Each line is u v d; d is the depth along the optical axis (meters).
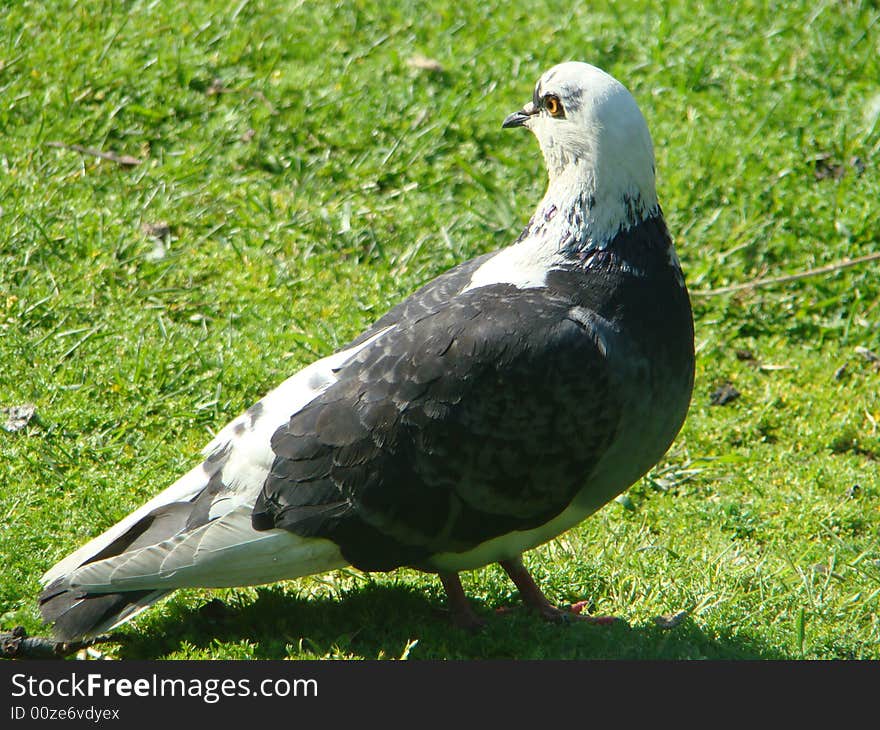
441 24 15.29
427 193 12.97
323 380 7.45
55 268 11.02
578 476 7.37
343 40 14.82
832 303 12.27
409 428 7.12
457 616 7.80
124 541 7.34
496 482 7.23
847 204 13.20
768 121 14.32
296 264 11.79
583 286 7.54
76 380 9.95
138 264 11.31
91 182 12.20
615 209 7.65
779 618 8.26
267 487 7.20
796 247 12.83
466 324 7.26
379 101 13.83
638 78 14.89
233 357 10.41
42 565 8.07
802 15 16.17
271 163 12.94
